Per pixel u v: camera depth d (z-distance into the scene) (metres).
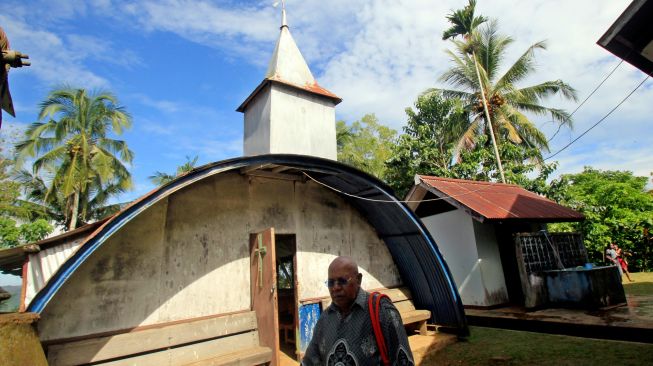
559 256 9.91
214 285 6.05
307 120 9.05
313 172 7.18
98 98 22.30
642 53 5.62
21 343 3.59
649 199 16.80
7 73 3.74
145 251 5.48
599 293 7.98
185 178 5.24
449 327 7.73
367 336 2.22
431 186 10.38
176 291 5.65
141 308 5.28
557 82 17.88
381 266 8.62
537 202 11.45
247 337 5.97
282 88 8.80
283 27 10.32
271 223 6.99
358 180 7.07
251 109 9.55
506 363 5.59
